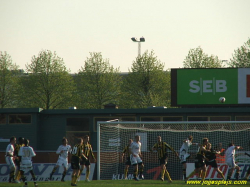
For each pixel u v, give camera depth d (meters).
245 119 101.44
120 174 83.75
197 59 184.25
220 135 96.44
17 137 107.88
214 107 111.38
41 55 184.38
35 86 181.38
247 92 109.44
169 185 58.88
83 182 65.25
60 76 182.88
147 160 83.19
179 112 103.25
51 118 109.50
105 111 106.19
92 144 106.88
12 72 194.50
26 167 55.16
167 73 181.38
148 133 97.81
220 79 110.69
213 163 63.88
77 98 180.00
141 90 176.25
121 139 98.44
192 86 111.69
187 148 68.38
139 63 177.62
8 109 107.06
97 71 181.00
